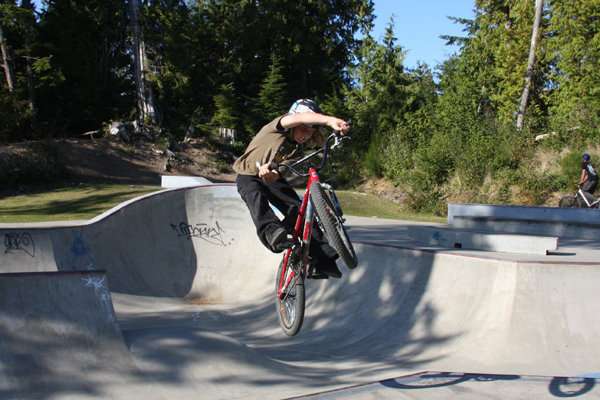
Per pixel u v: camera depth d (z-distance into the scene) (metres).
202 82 37.69
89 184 23.73
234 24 36.41
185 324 9.39
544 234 15.26
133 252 11.45
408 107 32.88
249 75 39.00
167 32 34.03
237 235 12.50
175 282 11.55
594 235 14.25
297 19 38.88
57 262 10.17
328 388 5.30
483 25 33.12
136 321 9.39
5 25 29.20
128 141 29.98
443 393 5.09
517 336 6.29
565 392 5.04
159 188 22.73
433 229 11.02
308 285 9.90
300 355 7.28
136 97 34.41
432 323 7.22
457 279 7.41
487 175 22.92
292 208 4.96
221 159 32.16
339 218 4.49
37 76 30.64
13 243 9.79
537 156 22.77
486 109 30.11
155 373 5.34
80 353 5.24
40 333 5.17
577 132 22.38
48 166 24.53
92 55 34.00
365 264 9.06
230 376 5.51
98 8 32.94
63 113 33.84
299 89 39.34
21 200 20.33
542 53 26.95
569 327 6.34
